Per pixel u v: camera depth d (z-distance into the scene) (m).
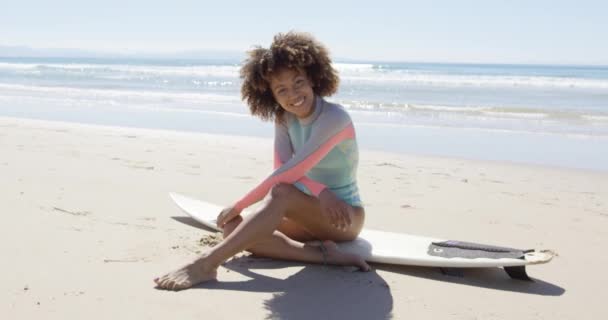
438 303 2.96
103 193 5.09
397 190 5.85
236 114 13.05
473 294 3.10
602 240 4.22
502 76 34.00
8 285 2.93
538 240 4.20
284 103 3.29
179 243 3.77
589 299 3.06
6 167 6.02
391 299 2.98
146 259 3.44
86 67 48.16
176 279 3.04
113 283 3.04
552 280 3.36
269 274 3.30
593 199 5.67
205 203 4.65
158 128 10.73
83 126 10.46
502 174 6.91
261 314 2.73
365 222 4.59
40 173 5.80
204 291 3.00
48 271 3.16
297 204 3.31
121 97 17.45
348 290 3.09
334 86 3.44
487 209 5.14
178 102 15.99
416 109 14.46
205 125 11.23
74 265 3.27
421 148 8.95
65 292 2.89
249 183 5.86
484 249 3.43
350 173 3.53
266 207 3.22
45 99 16.70
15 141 8.10
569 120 12.52
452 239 4.17
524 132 10.80
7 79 27.16
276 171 3.31
